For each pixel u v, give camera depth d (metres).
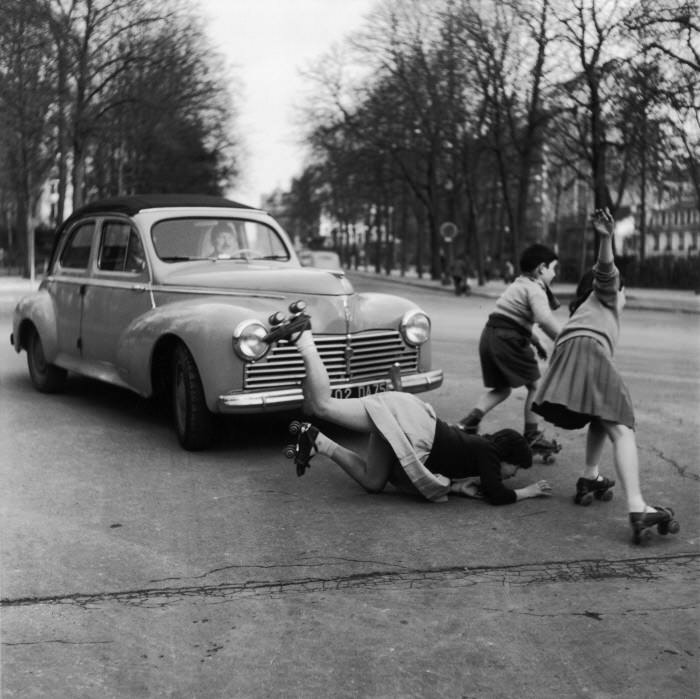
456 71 32.56
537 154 36.75
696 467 5.83
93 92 31.84
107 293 7.30
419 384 6.63
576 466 5.89
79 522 4.64
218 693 2.87
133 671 3.01
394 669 3.02
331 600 3.61
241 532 4.49
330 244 104.31
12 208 55.66
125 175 41.81
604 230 4.57
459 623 3.39
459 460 4.98
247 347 5.80
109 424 7.18
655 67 24.11
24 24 28.73
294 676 2.98
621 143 28.58
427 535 4.44
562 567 4.00
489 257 62.34
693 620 3.40
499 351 5.96
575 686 2.90
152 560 4.07
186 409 6.12
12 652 3.14
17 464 5.87
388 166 45.03
